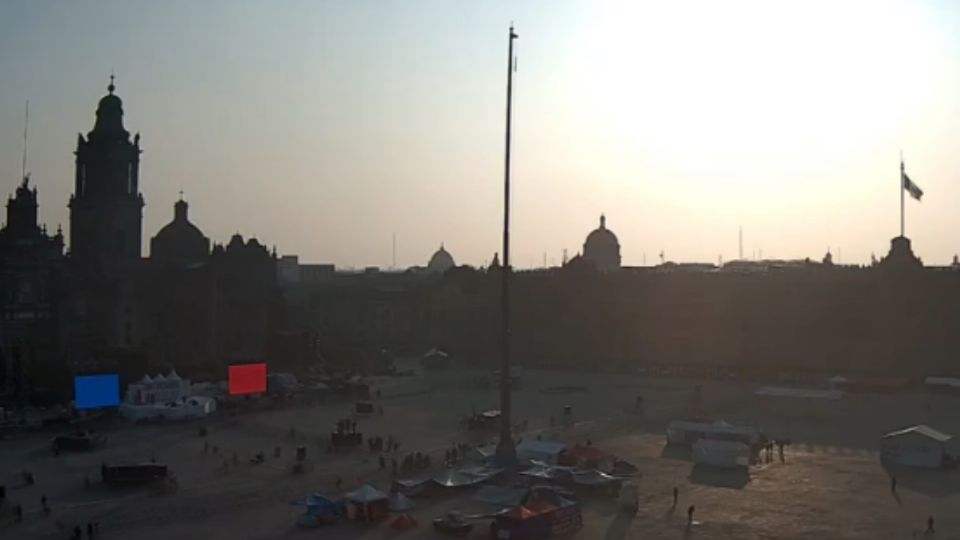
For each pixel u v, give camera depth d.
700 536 64.00
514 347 193.25
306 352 160.75
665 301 179.88
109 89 152.50
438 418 117.19
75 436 96.81
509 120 78.00
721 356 173.25
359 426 110.56
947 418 117.19
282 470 85.25
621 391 145.12
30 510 70.81
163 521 67.62
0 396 125.00
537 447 85.25
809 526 66.62
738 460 86.19
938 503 73.38
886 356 158.12
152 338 146.75
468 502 72.56
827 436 104.00
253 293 156.88
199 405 117.81
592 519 68.44
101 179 148.88
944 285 155.12
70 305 138.38
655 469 85.94
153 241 175.00
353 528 65.62
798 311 166.75
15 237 135.62
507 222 78.81
